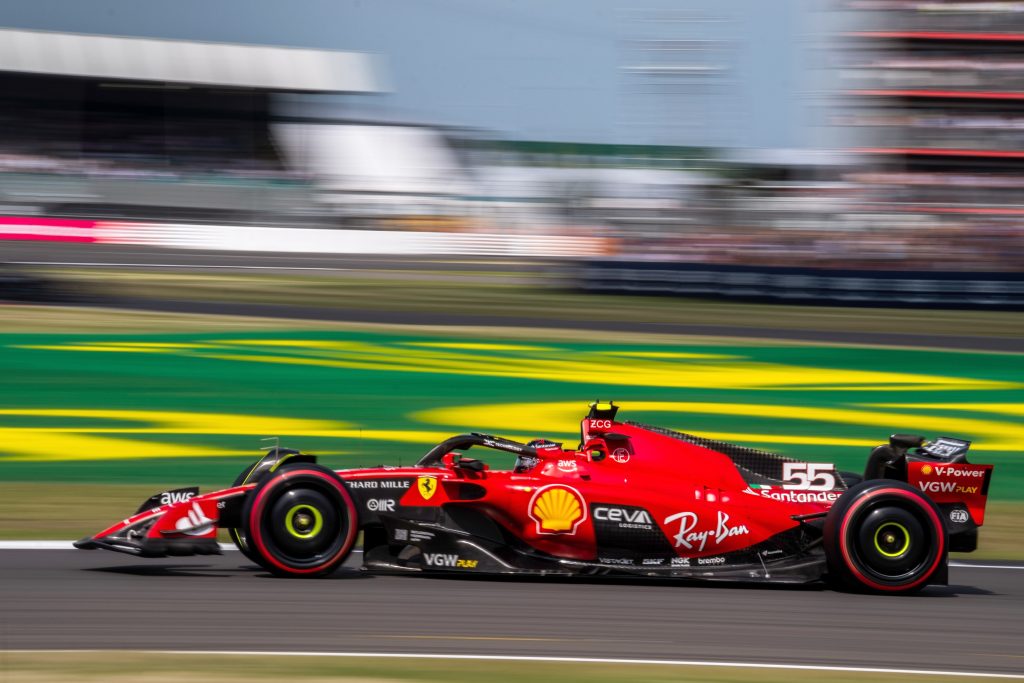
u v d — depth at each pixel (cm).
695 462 2477
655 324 7494
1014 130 10575
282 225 13325
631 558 2409
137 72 16150
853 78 10981
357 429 4447
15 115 15538
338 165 16562
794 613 2208
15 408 4622
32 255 10181
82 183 12769
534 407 4991
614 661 1816
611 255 10956
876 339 7044
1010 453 4416
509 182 15112
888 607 2286
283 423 4522
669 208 10594
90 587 2225
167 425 4425
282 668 1705
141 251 11206
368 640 1892
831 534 2370
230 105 16925
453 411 4853
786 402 5238
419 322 7294
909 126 10775
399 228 13788
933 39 10681
